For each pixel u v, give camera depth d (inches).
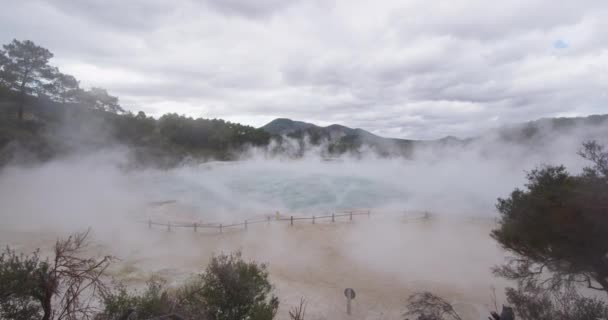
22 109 1573.6
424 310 369.7
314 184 1552.7
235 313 320.8
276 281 554.9
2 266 245.3
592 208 263.1
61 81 1740.9
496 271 368.2
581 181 293.6
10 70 1480.1
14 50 1494.8
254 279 356.8
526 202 319.3
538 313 283.4
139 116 2488.9
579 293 399.5
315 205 1178.6
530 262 335.3
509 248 362.9
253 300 335.9
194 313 304.2
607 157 300.7
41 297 251.1
